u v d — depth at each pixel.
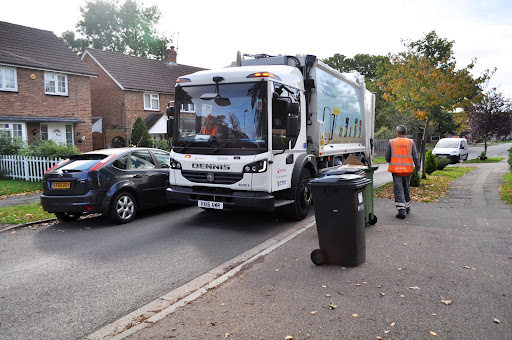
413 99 13.38
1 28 22.14
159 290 4.38
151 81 30.52
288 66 7.66
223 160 6.76
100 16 48.78
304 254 5.36
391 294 3.96
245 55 8.89
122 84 27.94
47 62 21.86
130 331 3.36
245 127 6.73
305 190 7.84
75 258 5.57
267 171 6.59
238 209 6.75
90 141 24.03
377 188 11.55
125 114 28.12
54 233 7.06
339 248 4.82
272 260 5.13
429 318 3.45
